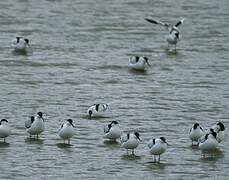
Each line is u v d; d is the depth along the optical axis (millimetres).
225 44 57562
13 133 35219
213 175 30062
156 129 36281
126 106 40469
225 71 49156
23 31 60375
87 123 37062
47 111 39062
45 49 54500
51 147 33188
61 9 69750
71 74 47625
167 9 71438
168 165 31125
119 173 30016
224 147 33750
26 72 47750
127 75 47781
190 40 58844
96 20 65188
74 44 56344
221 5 73812
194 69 49594
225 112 39688
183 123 37438
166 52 54688
